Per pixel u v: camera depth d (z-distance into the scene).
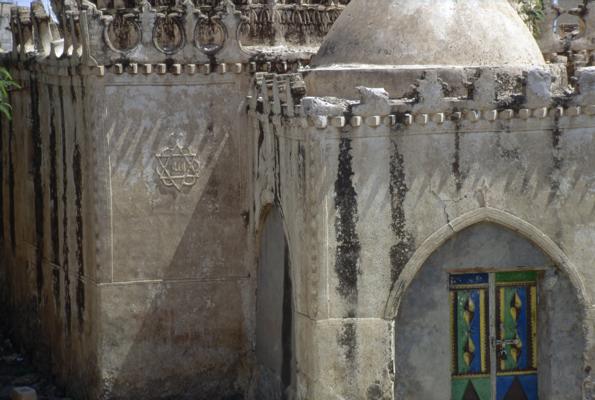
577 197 18.73
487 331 18.94
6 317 25.77
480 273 18.84
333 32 20.14
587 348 19.03
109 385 20.83
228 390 21.34
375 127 18.00
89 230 20.83
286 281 19.36
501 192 18.50
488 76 18.27
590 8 22.44
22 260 24.53
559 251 18.78
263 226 20.67
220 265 21.17
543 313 19.02
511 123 18.41
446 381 18.80
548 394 19.05
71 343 22.00
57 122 21.97
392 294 18.31
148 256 20.88
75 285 21.64
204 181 21.00
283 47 21.84
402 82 18.70
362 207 18.12
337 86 19.06
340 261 18.12
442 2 19.36
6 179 25.33
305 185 18.09
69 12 20.80
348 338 18.23
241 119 21.02
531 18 24.80
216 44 21.05
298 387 18.67
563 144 18.61
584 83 18.50
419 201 18.28
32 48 23.53
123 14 21.08
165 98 20.72
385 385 18.38
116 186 20.61
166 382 21.08
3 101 24.55
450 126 18.23
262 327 20.80
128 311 20.86
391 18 19.36
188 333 21.12
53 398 21.97
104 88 20.41
